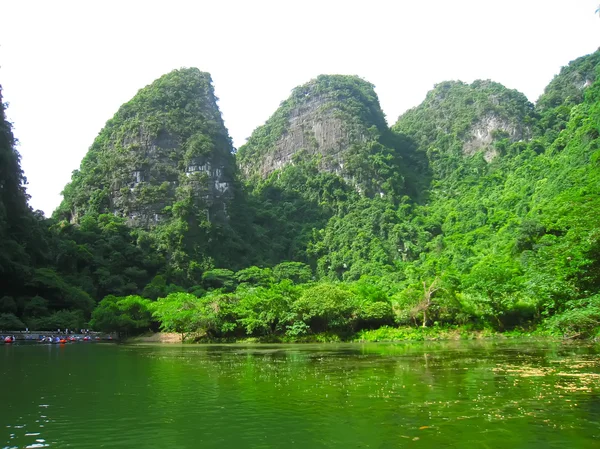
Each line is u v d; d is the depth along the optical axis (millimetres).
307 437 10477
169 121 139625
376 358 28281
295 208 168500
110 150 140125
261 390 16641
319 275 142125
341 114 186125
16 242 75062
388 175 168625
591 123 98750
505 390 15055
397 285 84062
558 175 103250
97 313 61594
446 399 13969
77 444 10320
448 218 144625
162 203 127188
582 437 9797
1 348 42969
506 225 109062
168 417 12664
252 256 137500
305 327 53500
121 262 105812
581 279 25906
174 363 27109
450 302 55031
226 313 55188
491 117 181125
